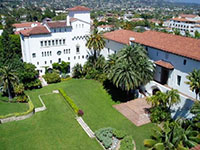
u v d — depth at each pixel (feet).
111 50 178.60
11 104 133.69
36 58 176.65
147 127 103.81
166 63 119.96
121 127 104.88
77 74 186.60
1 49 208.64
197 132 68.03
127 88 122.21
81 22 185.78
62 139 97.81
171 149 61.98
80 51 195.42
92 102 135.44
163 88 120.57
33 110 122.42
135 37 156.87
